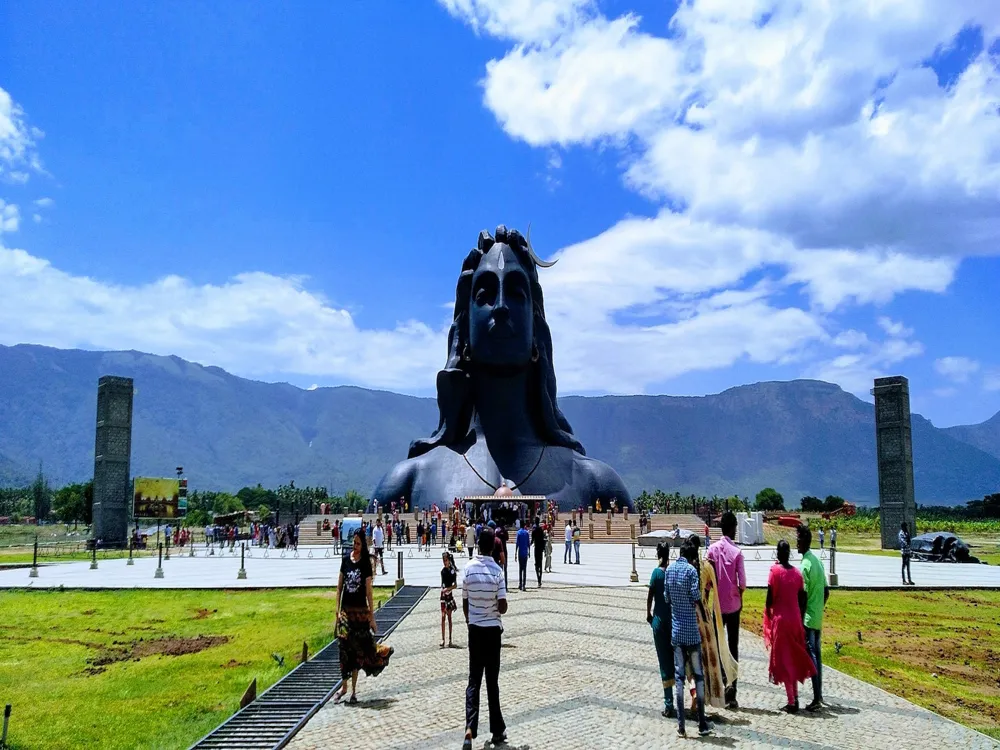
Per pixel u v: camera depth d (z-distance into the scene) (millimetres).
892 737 9359
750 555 39375
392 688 11523
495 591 9195
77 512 96125
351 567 11094
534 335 55000
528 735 9234
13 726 10336
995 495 100438
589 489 54312
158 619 18734
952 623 18703
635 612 18219
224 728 9727
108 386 54969
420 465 54500
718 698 9898
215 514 94562
